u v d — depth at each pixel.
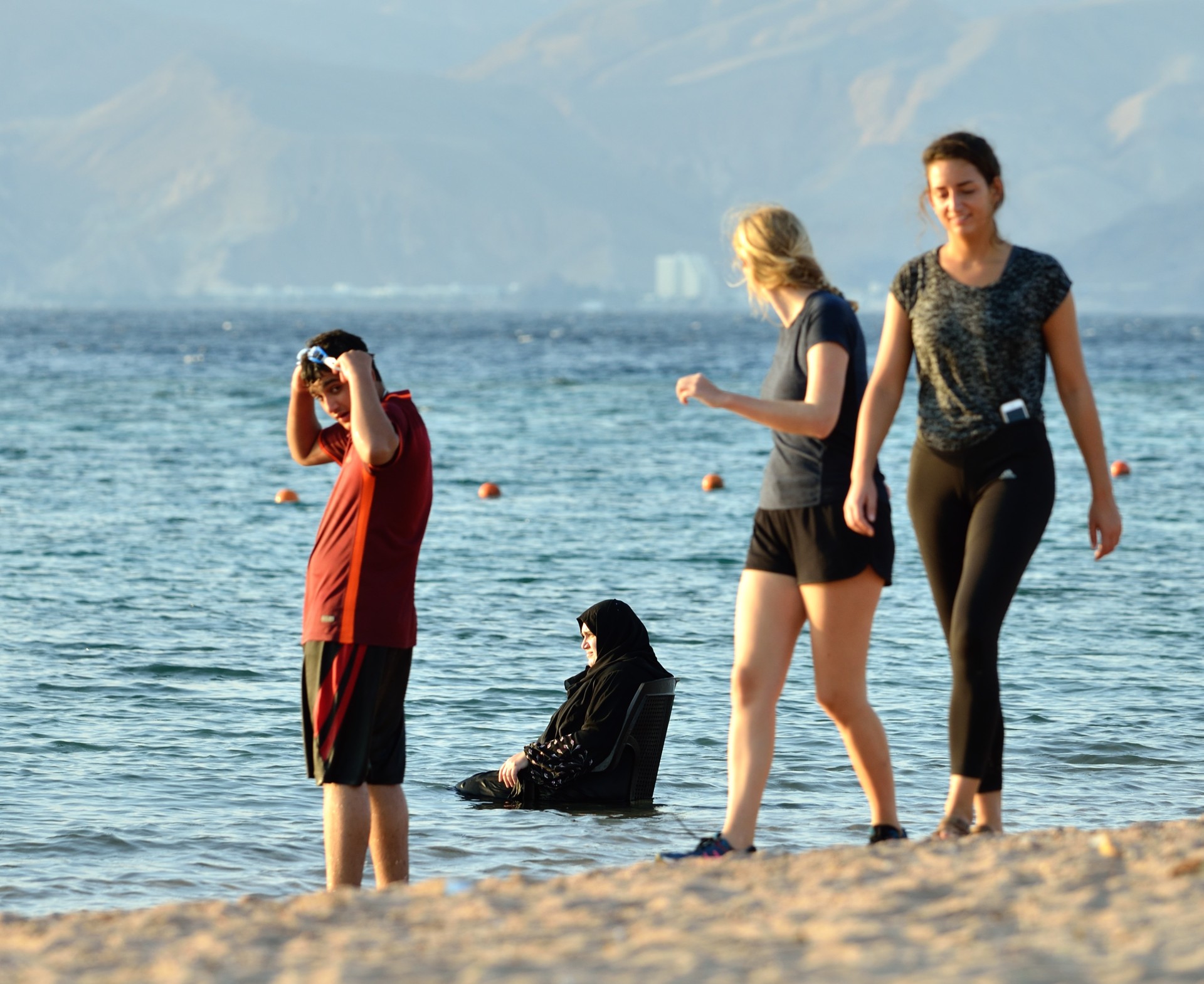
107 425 118.12
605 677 29.52
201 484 82.44
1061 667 40.16
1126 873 14.62
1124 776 30.09
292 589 51.44
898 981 10.94
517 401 154.12
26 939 14.05
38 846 25.41
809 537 18.30
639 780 29.41
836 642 18.42
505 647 42.41
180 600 48.88
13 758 30.70
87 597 48.88
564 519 70.50
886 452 105.06
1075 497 78.88
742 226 18.97
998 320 17.83
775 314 19.52
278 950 12.83
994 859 15.46
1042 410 18.28
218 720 34.19
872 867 15.33
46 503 72.81
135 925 14.18
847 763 31.03
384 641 20.34
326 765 20.25
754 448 107.19
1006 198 18.28
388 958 12.31
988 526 17.91
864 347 18.89
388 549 20.41
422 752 32.25
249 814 27.55
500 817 28.12
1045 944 11.92
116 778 29.61
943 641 43.34
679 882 15.02
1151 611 48.09
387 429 19.95
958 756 18.03
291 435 22.12
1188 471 92.50
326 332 20.92
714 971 11.39
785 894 14.24
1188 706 35.84
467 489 82.38
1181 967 11.02
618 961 11.84
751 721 18.58
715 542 63.69
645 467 94.50
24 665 38.94
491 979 11.39
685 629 45.38
